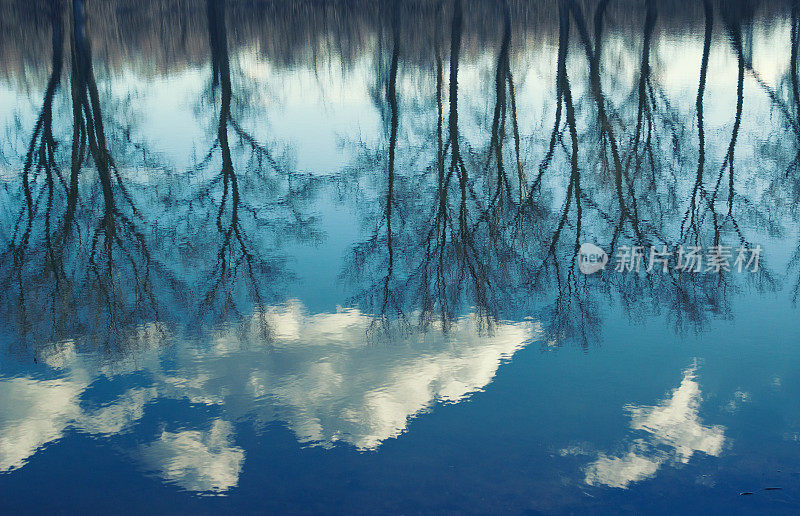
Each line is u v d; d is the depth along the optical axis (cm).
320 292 1912
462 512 1016
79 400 1352
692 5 7462
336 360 1498
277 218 2559
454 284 1945
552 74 4784
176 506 1044
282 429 1230
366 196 2766
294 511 1027
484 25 6812
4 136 3788
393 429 1217
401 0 8250
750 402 1264
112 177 3094
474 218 2506
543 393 1319
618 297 1797
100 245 2328
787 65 4816
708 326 1589
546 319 1681
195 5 9094
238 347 1579
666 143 3353
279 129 3775
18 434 1236
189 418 1275
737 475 1071
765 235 2198
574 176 2916
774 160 3034
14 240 2392
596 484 1062
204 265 2134
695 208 2502
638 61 5066
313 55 6047
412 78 4853
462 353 1511
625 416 1234
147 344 1609
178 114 4216
